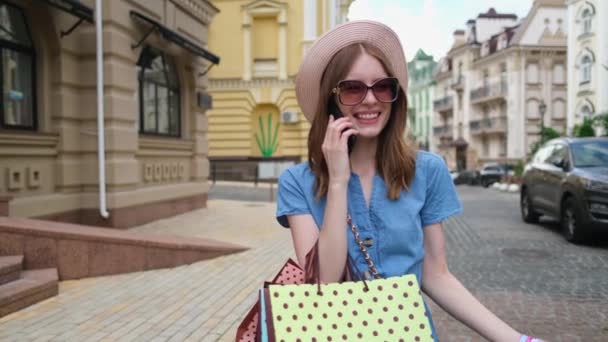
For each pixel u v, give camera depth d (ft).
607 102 92.27
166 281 17.74
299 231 4.46
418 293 3.91
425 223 4.64
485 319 4.46
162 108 34.86
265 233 28.58
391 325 3.79
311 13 74.69
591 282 18.19
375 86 4.44
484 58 149.89
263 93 76.02
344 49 4.63
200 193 39.88
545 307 15.19
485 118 150.61
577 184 25.73
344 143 4.15
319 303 3.83
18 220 19.36
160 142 32.99
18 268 15.79
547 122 135.85
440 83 189.78
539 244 26.35
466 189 89.35
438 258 4.68
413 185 4.51
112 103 26.66
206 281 17.79
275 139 77.30
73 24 26.00
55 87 25.30
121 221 27.50
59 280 17.60
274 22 76.33
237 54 76.23
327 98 4.63
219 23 76.33
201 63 39.78
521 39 134.21
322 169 4.50
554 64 135.33
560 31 135.13
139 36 29.48
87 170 26.73
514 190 75.25
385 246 4.33
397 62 4.77
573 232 26.23
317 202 4.49
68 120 25.96
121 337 12.16
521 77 135.03
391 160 4.46
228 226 30.99
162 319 13.56
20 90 23.73
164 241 19.99
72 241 17.80
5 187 22.13
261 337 3.77
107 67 26.61
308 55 4.79
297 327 3.74
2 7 22.49
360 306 3.84
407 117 4.71
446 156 179.32
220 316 13.84
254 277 18.40
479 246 26.13
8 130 22.15
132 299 15.44
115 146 26.84
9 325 12.96
